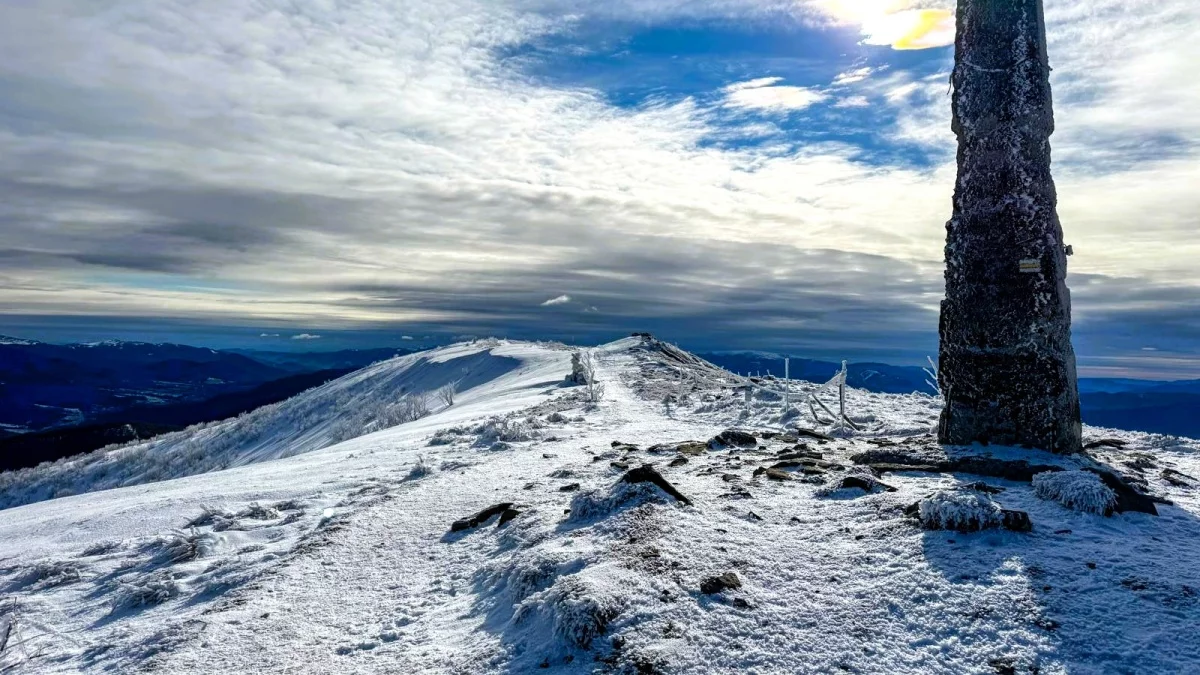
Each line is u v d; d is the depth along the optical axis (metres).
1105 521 5.91
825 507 6.73
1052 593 4.57
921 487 7.21
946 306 9.65
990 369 9.12
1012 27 9.20
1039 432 8.80
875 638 4.32
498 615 5.46
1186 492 7.49
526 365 49.50
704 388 27.27
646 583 5.04
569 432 16.39
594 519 6.87
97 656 6.01
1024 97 9.10
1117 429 14.16
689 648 4.29
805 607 4.73
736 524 6.37
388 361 82.00
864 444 11.33
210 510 10.56
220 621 6.06
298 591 6.69
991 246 9.18
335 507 10.29
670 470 9.48
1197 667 3.75
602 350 50.78
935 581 4.86
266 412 74.56
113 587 8.04
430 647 5.19
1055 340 8.80
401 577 6.87
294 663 5.23
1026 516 5.66
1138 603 4.40
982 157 9.31
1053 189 9.09
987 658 4.02
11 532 11.55
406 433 20.50
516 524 7.50
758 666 4.12
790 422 16.47
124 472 63.31
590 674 4.16
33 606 7.61
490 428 16.64
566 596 4.83
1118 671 3.79
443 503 9.38
